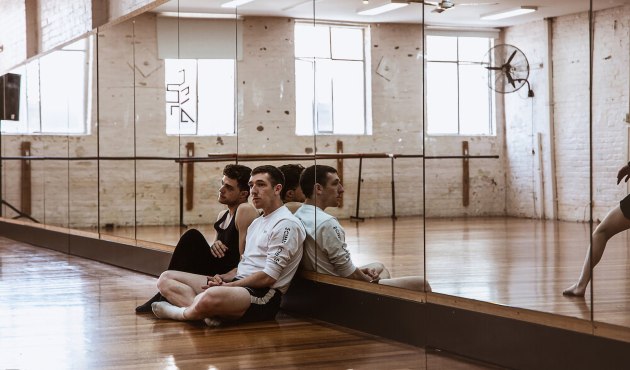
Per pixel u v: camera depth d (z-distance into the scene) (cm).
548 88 371
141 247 805
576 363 370
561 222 371
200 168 683
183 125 706
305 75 549
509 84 392
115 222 861
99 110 877
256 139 607
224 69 645
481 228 414
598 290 358
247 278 542
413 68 455
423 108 447
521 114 386
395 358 436
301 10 554
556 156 371
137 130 788
